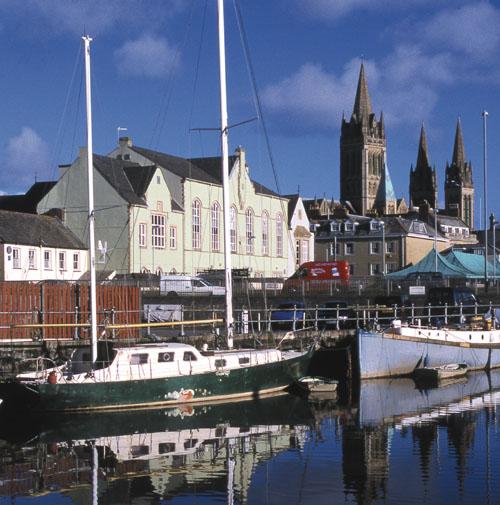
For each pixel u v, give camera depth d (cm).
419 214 16175
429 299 6262
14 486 2539
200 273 8719
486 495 2395
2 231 7356
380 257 13638
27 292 4819
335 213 15712
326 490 2466
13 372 4109
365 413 3712
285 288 8162
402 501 2347
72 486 2538
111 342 3878
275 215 11025
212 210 9775
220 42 4388
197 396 3878
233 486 2522
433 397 4191
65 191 8625
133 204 8356
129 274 7756
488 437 3155
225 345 4450
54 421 3497
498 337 5284
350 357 4759
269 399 4106
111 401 3678
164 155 10069
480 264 9256
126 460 2841
